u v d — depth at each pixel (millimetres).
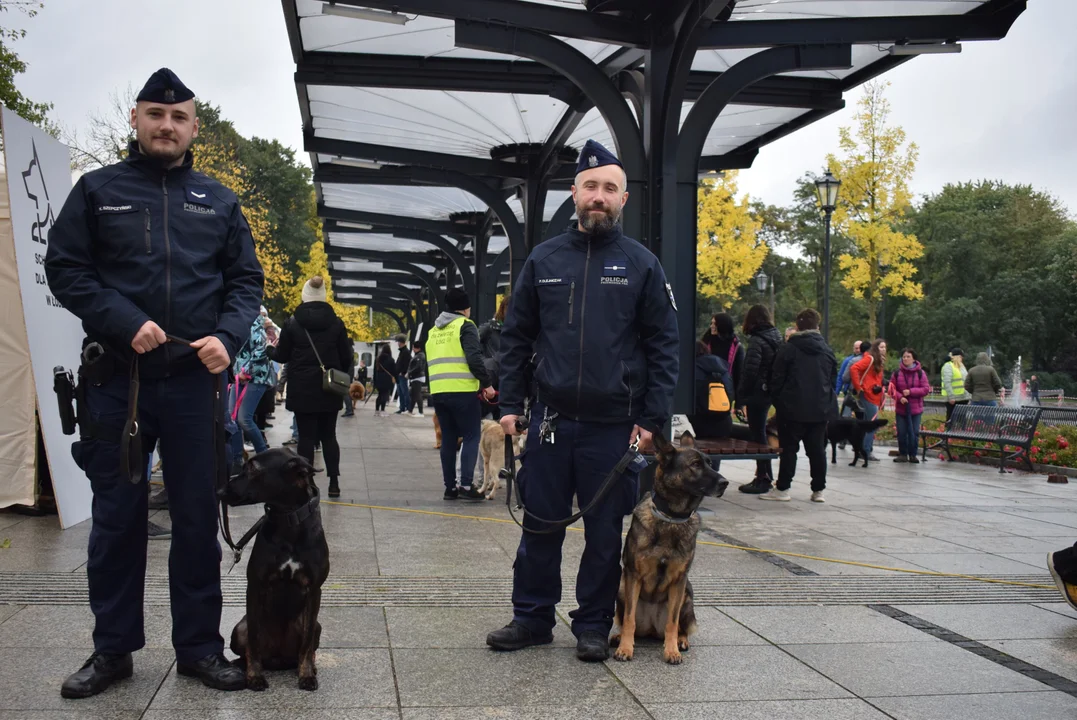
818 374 9133
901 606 5070
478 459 10000
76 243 3318
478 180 15219
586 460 4059
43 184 6805
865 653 4152
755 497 9555
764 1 8203
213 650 3510
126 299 3273
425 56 10047
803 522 7953
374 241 25938
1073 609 5082
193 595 3482
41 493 7137
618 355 4035
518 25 8148
